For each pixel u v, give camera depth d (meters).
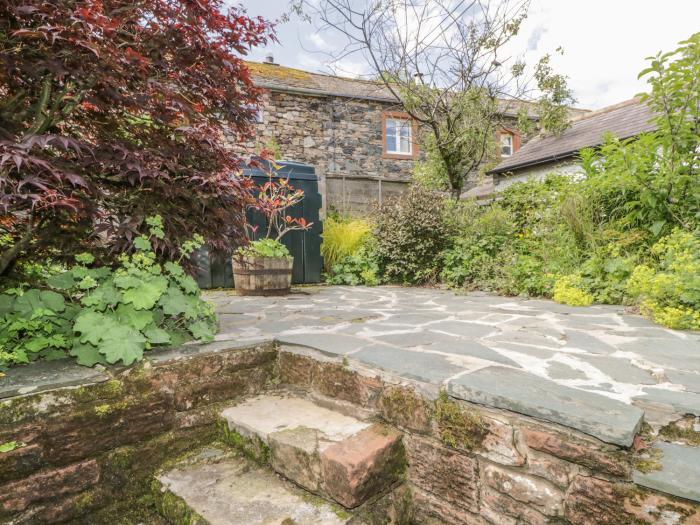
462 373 1.49
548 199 5.09
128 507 1.58
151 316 1.86
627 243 3.83
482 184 10.74
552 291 3.92
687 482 0.93
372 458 1.39
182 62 1.88
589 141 7.36
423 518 1.48
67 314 1.81
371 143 10.12
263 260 4.31
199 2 1.69
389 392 1.58
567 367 1.58
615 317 2.85
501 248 5.10
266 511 1.34
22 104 1.75
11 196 1.34
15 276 1.91
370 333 2.27
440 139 7.04
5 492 1.31
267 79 9.20
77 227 1.88
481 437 1.30
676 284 2.61
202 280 4.89
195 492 1.47
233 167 2.21
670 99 3.61
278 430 1.60
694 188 3.57
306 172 5.60
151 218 1.93
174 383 1.74
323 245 6.17
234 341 2.06
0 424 1.30
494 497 1.28
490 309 3.30
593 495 1.07
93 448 1.50
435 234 5.59
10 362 1.63
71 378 1.50
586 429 1.07
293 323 2.64
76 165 1.67
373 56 6.30
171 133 2.02
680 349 1.89
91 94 1.68
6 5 1.33
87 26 1.39
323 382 1.87
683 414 1.13
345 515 1.31
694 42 3.33
